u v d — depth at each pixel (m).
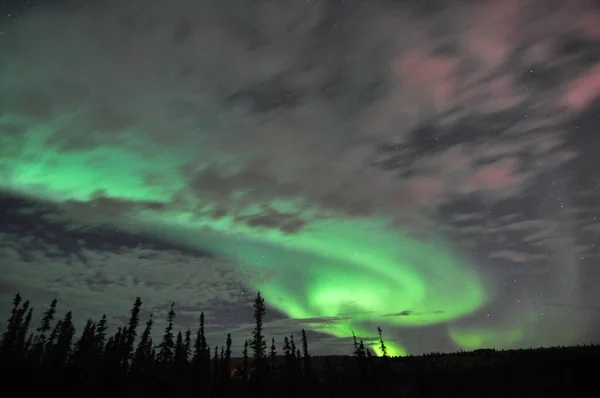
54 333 58.91
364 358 72.06
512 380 54.03
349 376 73.38
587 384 47.06
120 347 51.03
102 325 56.16
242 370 75.19
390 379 67.50
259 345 63.72
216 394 56.22
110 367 47.09
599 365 54.34
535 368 59.56
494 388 51.44
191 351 62.78
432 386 56.69
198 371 55.69
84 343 46.25
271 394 58.66
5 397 37.97
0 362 44.94
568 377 51.28
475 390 51.81
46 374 44.34
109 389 44.03
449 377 61.56
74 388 41.41
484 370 64.25
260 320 65.69
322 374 84.12
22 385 40.31
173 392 50.47
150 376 52.84
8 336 52.75
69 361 44.47
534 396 46.03
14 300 56.47
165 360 53.16
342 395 60.25
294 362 69.25
